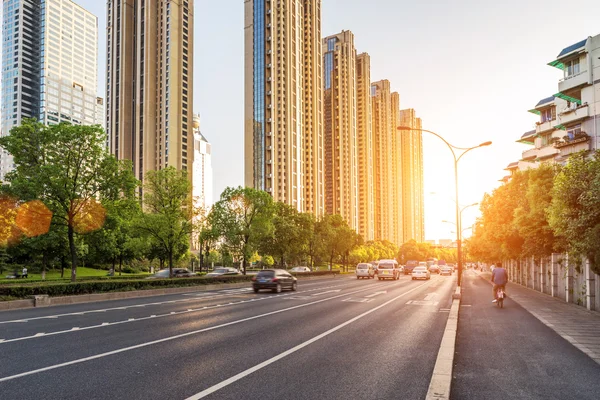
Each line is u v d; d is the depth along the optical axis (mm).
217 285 33125
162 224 32750
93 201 27609
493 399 5992
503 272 19094
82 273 68375
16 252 53438
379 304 19781
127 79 150875
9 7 169125
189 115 154000
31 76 169750
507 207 33656
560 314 16188
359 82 195375
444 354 8531
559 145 47906
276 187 145375
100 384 6457
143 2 151625
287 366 7668
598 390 6418
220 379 6766
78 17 186875
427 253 148000
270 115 147000
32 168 25766
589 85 45281
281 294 26203
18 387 6285
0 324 12891
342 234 71438
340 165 175875
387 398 5926
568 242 18156
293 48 157875
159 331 11453
